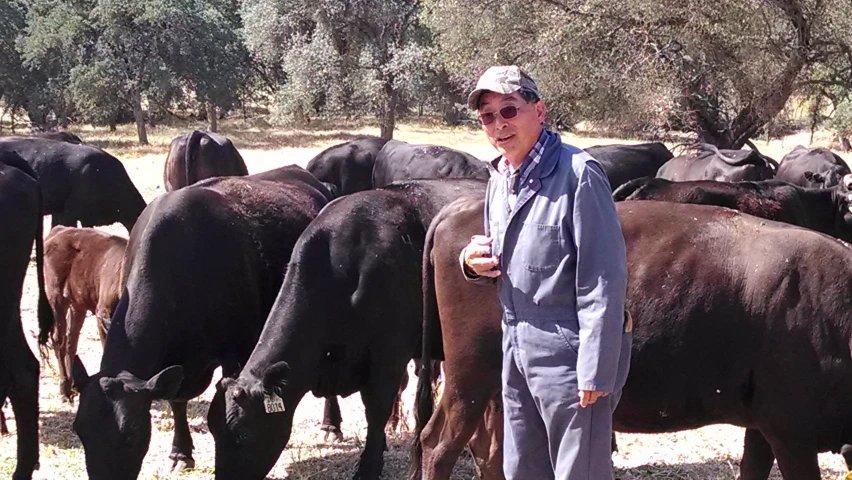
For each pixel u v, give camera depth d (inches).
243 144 1269.7
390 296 212.2
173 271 218.5
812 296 156.8
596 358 116.8
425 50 1254.3
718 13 686.5
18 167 232.8
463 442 174.6
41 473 223.8
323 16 1325.0
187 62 1364.4
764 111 737.0
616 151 513.0
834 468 226.7
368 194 221.8
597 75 732.7
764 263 160.7
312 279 206.8
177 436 230.1
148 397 186.4
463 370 171.8
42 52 1330.0
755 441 189.0
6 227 215.6
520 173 122.7
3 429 256.1
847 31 718.5
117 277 267.3
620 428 175.5
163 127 1658.5
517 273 123.6
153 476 223.0
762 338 159.0
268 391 190.4
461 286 169.8
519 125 119.5
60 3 1349.7
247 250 236.5
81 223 511.2
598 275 117.6
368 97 1311.5
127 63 1321.4
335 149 554.6
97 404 184.7
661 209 174.4
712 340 162.1
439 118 1856.5
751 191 274.5
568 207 119.0
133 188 521.7
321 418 275.0
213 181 254.2
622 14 720.3
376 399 216.7
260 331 241.8
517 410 130.8
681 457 238.5
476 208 172.9
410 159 506.0
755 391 161.5
